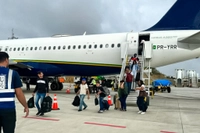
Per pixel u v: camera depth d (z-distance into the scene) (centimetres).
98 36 1864
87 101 1473
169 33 1630
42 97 966
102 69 1827
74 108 1159
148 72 1558
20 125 750
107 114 982
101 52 1783
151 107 1216
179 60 1634
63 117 902
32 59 2036
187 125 771
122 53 1694
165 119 874
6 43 2219
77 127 727
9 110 386
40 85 954
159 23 1734
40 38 2112
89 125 757
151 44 1636
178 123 802
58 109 1111
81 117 905
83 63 1856
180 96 2061
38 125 752
